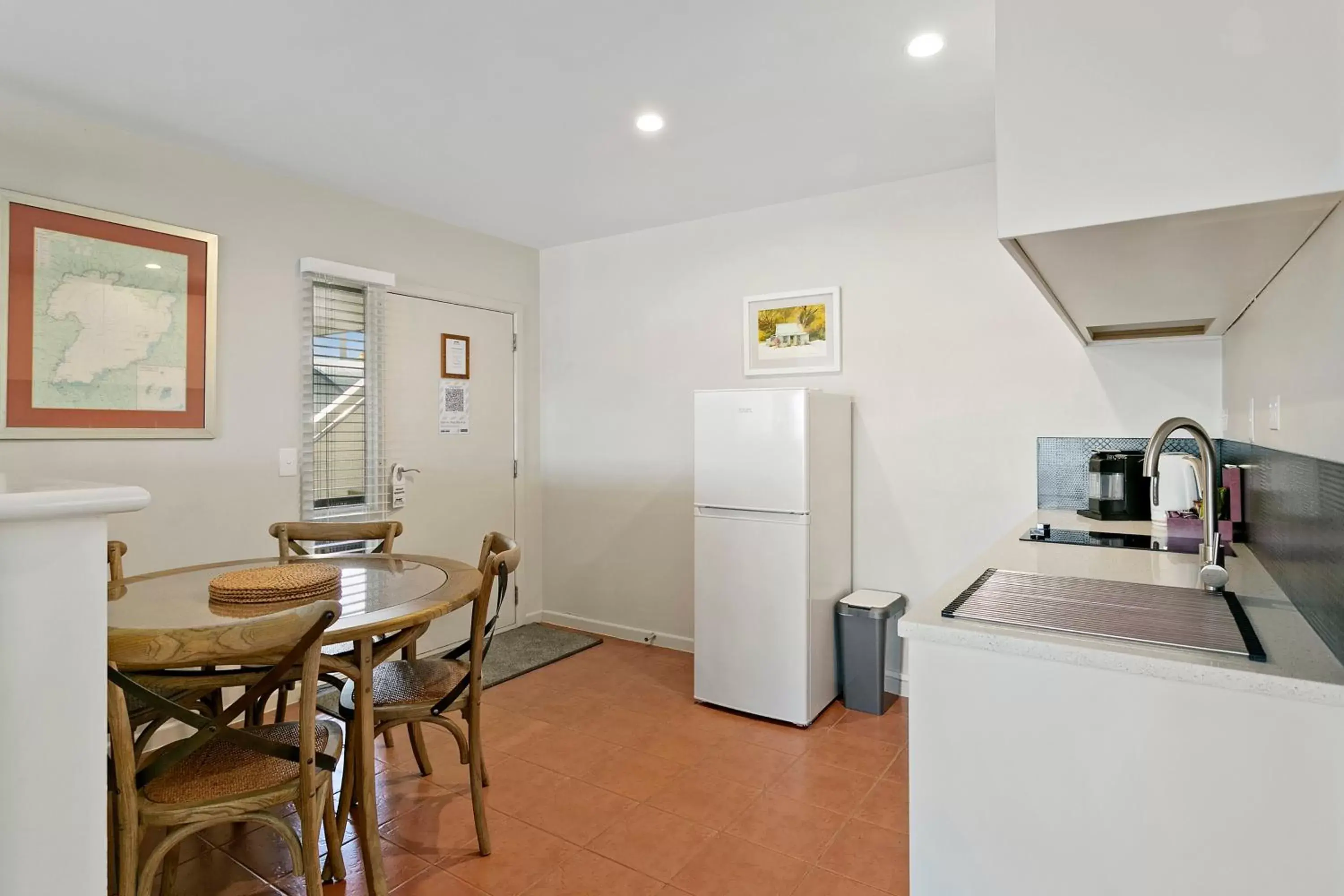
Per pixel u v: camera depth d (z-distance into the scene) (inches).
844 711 123.9
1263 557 73.4
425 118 102.2
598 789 97.0
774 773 101.3
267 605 73.7
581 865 80.0
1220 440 103.4
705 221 151.3
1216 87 43.5
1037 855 47.8
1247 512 83.7
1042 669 47.6
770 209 142.7
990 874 49.3
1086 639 47.8
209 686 70.1
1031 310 117.0
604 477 168.6
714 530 124.5
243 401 118.2
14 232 93.3
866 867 79.3
